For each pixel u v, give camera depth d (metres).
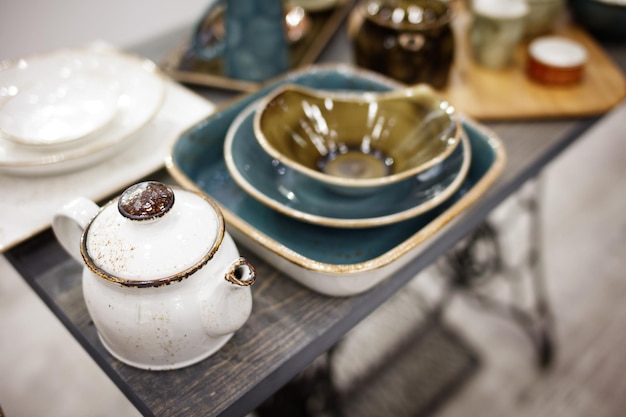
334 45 1.03
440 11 0.84
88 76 0.77
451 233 0.67
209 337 0.48
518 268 1.40
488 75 0.96
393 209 0.61
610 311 1.31
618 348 1.23
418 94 0.68
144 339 0.46
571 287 1.36
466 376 1.16
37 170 0.64
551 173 1.72
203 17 0.90
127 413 1.11
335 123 0.71
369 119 0.71
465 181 0.68
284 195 0.62
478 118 0.85
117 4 1.40
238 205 0.64
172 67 0.93
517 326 1.26
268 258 0.57
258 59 0.87
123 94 0.75
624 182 1.69
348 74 0.79
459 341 1.23
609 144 1.84
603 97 0.90
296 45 1.00
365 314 0.59
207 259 0.43
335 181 0.58
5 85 0.72
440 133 0.64
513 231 1.50
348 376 1.15
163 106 0.79
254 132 0.63
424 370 1.17
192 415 0.47
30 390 1.13
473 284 1.35
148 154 0.70
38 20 1.28
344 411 1.09
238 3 0.81
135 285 0.41
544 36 1.08
